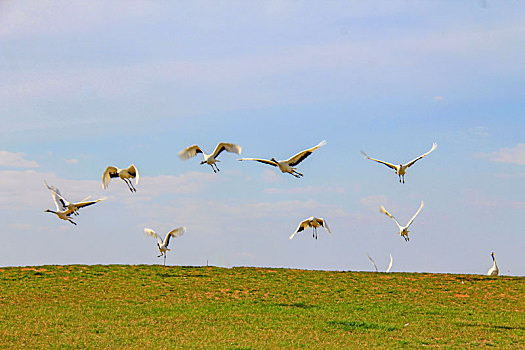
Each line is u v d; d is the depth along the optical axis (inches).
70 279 1535.4
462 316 1300.4
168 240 1437.0
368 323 1212.5
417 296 1482.5
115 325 1143.6
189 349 989.8
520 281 1652.3
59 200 1229.1
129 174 1150.3
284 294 1464.1
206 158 1110.4
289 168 1069.1
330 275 1689.2
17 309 1245.7
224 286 1523.1
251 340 1063.0
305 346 1033.5
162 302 1355.8
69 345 997.2
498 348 1056.2
